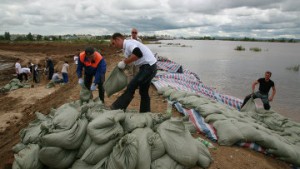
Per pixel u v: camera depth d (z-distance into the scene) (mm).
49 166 4281
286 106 12367
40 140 4219
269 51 64875
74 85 13852
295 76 22188
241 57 41781
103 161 4113
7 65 28125
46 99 11461
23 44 54156
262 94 9078
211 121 6402
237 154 5418
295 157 5777
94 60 6293
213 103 7559
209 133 6023
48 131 4254
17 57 33969
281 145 5836
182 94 8500
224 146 5715
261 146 5918
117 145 4051
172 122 4590
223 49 70875
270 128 7477
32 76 18172
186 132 4633
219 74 21969
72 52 40031
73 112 4625
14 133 7641
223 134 5848
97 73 6348
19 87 15469
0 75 21578
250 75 21688
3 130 8352
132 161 3930
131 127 4574
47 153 4098
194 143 4555
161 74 13445
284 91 15812
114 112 4586
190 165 4340
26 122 8586
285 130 7434
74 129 4273
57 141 4102
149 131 4496
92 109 5047
